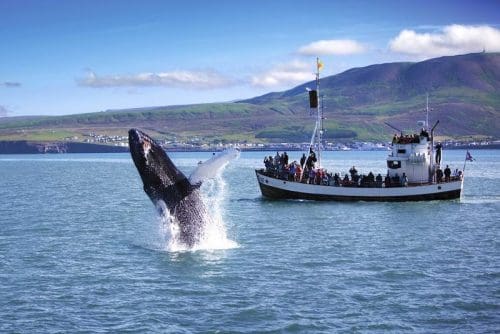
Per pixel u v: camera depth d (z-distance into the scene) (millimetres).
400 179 76125
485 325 27344
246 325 27375
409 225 56094
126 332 26641
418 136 76250
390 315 28594
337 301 30547
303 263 38438
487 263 38969
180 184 37250
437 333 26438
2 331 26750
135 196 87250
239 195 86375
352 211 66438
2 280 34594
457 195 76000
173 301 30594
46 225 55719
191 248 40969
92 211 67562
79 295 31688
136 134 33781
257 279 34375
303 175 78188
